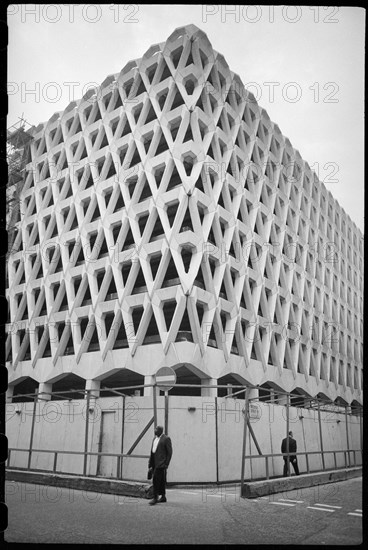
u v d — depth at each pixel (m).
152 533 7.64
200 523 8.55
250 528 8.16
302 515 9.45
